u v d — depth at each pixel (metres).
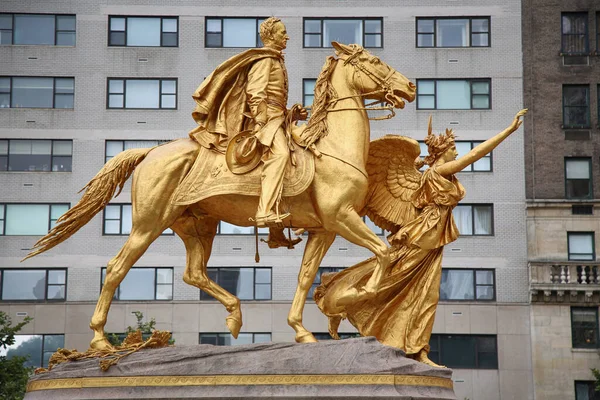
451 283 37.72
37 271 37.44
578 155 38.62
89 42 38.91
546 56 39.16
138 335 13.41
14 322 36.88
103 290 13.55
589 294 37.09
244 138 13.37
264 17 38.81
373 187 14.55
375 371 12.57
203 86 13.70
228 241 37.19
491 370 36.97
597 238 38.00
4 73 38.72
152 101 38.62
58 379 12.80
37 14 39.09
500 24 39.12
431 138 14.52
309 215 13.52
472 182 38.44
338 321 14.18
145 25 38.97
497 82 38.84
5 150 38.38
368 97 14.01
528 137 38.72
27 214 38.03
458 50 38.88
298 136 13.58
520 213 38.25
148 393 12.47
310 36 38.62
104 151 38.41
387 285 14.06
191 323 36.62
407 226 14.17
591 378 36.78
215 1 38.91
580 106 39.09
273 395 12.38
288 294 36.78
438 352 37.16
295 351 12.67
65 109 38.56
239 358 12.61
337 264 36.66
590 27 39.31
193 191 13.45
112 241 37.38
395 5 38.97
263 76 13.62
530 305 37.41
